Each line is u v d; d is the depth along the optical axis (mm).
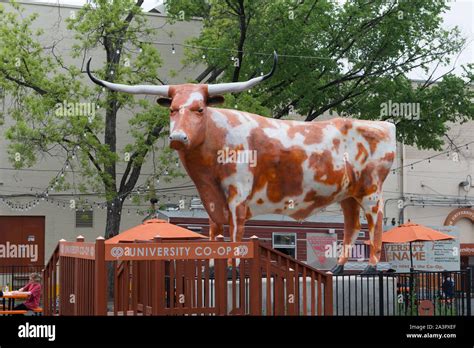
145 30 28078
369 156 15938
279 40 26750
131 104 27281
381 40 28828
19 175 33375
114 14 26422
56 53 32844
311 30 26969
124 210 34875
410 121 29562
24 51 26719
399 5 28500
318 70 28031
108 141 27938
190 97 13891
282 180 14820
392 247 28469
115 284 11945
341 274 15711
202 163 14203
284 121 15234
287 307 13008
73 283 12805
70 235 34375
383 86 28828
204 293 12039
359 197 16047
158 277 11664
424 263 28406
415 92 29422
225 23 28406
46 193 29484
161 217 24438
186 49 29016
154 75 27266
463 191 42281
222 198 14523
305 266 13234
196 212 24531
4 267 31188
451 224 41875
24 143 26453
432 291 19156
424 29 29266
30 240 33781
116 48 27297
